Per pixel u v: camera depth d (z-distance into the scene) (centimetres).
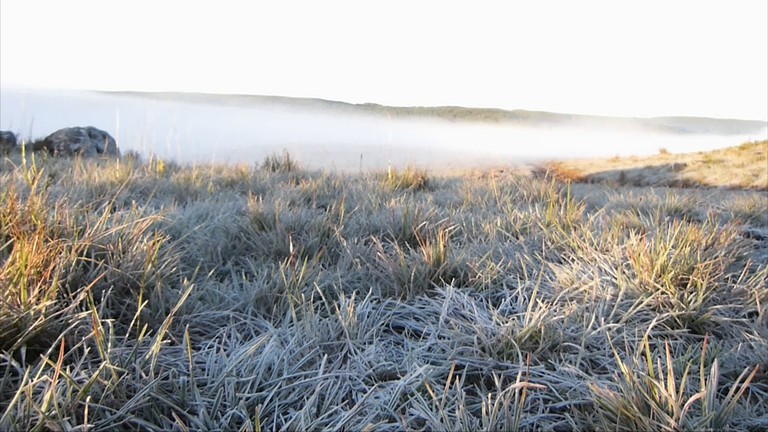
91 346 211
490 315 273
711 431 160
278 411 184
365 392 206
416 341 254
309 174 845
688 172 1922
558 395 198
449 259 326
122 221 354
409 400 195
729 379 217
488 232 409
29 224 292
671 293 272
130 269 264
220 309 269
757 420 183
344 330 241
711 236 353
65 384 179
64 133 1237
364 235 416
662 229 393
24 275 212
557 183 743
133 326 237
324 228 393
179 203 546
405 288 301
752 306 276
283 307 269
